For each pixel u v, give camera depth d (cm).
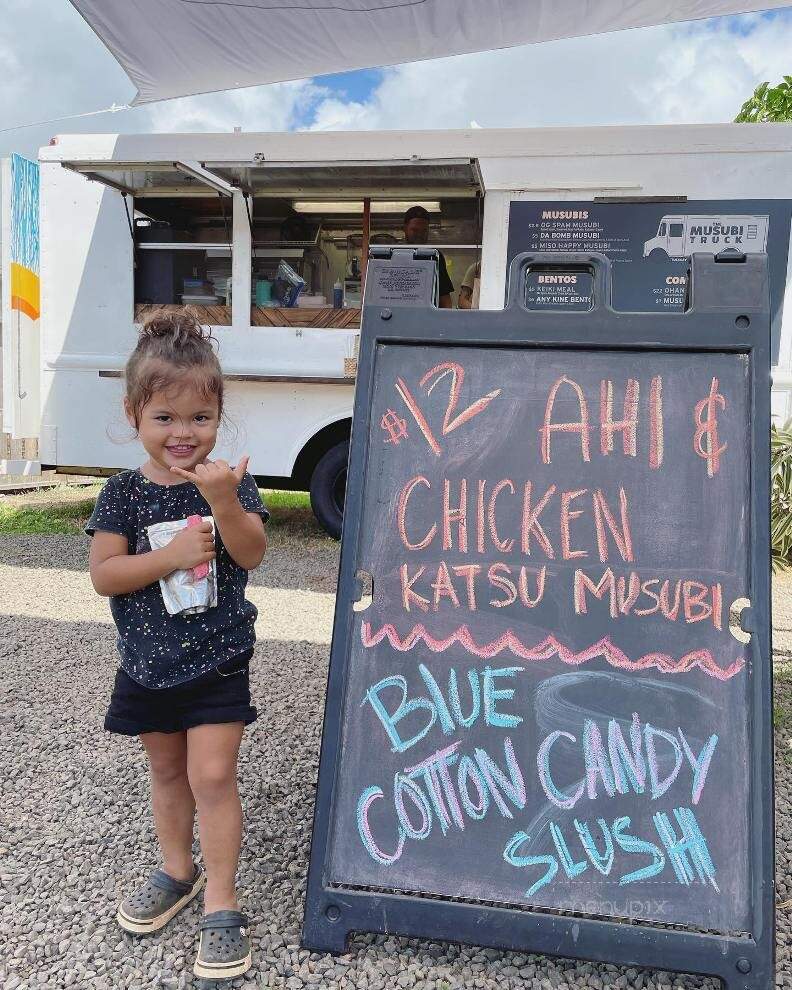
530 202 559
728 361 188
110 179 589
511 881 173
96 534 187
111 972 180
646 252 549
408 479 193
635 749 176
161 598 182
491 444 192
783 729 322
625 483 186
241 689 186
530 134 551
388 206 625
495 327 195
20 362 632
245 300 617
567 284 555
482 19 488
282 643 419
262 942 187
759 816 169
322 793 181
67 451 644
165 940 190
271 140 561
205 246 621
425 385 196
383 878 177
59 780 269
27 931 194
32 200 639
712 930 166
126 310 628
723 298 188
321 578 566
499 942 170
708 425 185
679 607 180
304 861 222
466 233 618
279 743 300
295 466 673
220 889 182
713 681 176
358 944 188
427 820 179
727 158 536
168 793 193
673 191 543
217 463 173
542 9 473
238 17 487
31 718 319
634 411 188
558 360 193
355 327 607
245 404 620
